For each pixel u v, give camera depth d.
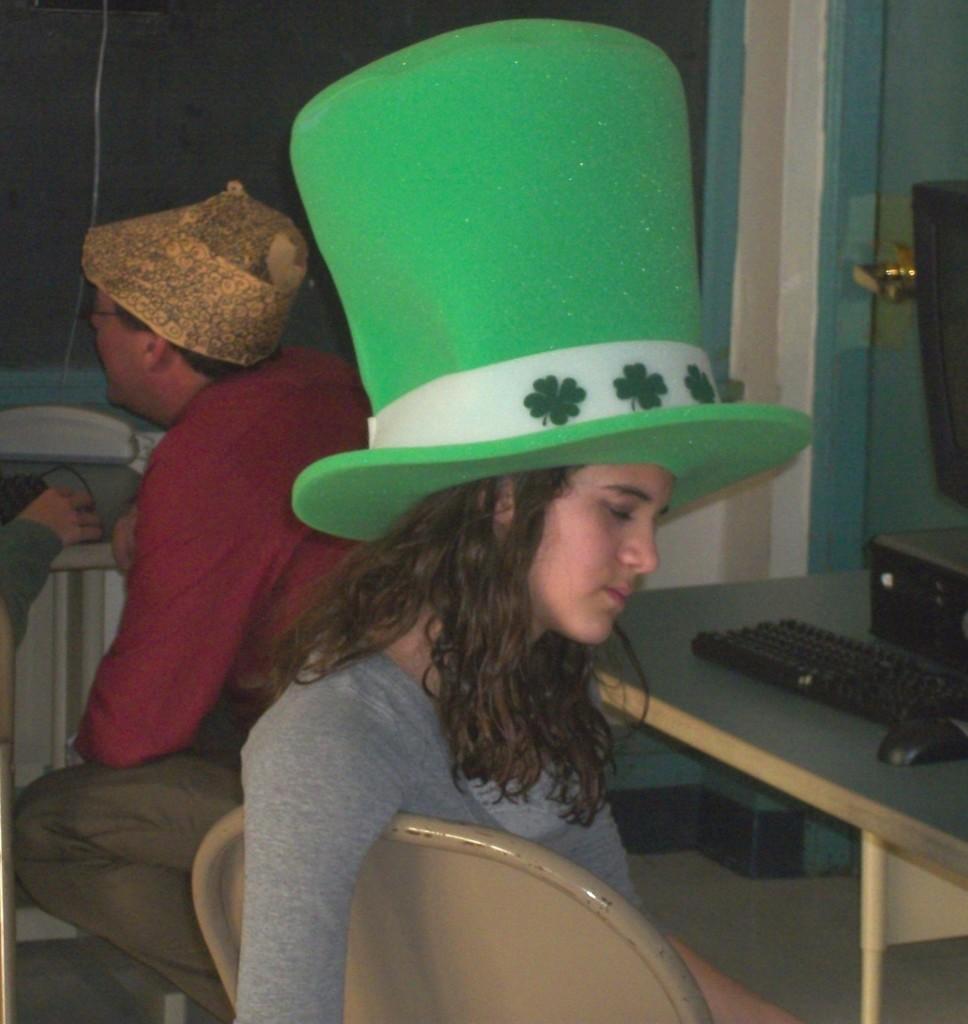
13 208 4.67
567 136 1.71
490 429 1.72
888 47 5.00
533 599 1.81
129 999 4.25
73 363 4.77
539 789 1.93
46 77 4.63
